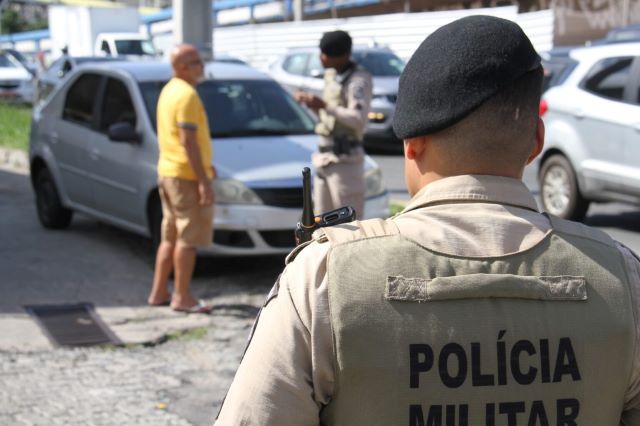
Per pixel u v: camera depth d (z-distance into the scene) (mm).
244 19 32094
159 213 6949
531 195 1530
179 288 5992
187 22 9797
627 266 1496
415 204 1510
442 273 1405
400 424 1357
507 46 1432
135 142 7137
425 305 1379
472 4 24391
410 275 1396
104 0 45750
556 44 20953
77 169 7957
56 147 8242
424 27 20859
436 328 1370
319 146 6035
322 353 1368
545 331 1398
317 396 1381
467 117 1437
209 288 6680
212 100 7578
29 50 38750
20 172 12008
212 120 7387
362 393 1360
